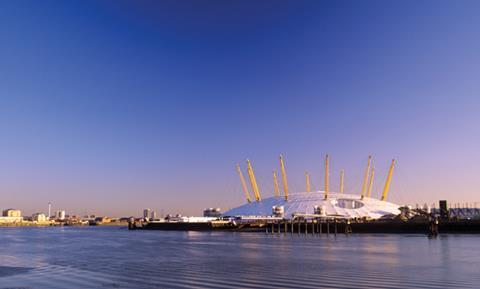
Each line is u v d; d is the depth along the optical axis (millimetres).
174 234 186125
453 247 85125
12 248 97000
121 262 61812
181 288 38875
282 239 128500
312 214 199125
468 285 39219
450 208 181250
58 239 147750
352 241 111438
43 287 39688
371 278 43562
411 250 78250
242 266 55125
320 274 46781
